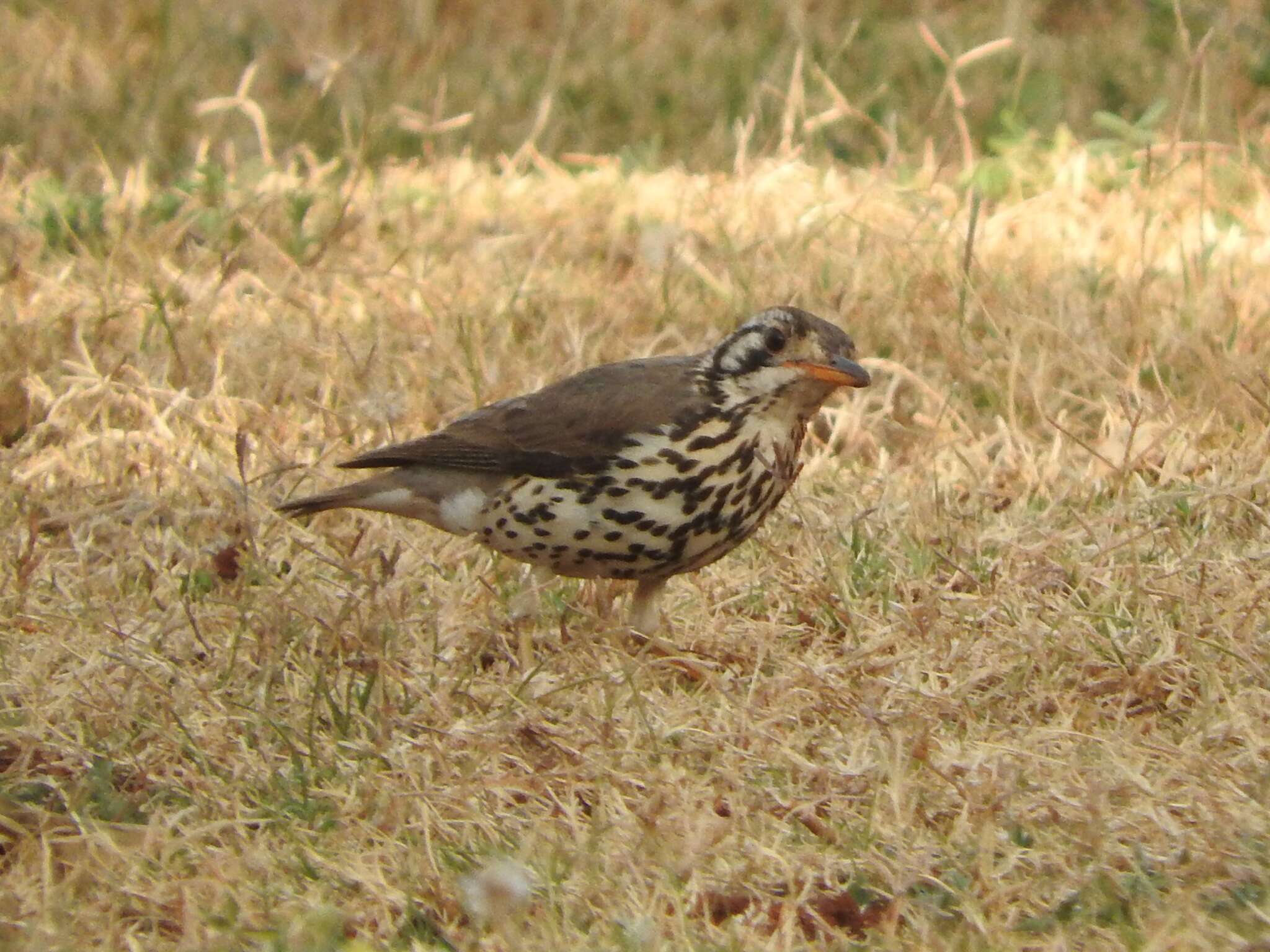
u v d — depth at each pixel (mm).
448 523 10922
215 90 21062
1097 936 7953
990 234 17328
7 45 21438
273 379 14391
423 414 13828
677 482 10297
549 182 18984
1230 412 13641
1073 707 9953
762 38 22141
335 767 9422
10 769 9359
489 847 8727
